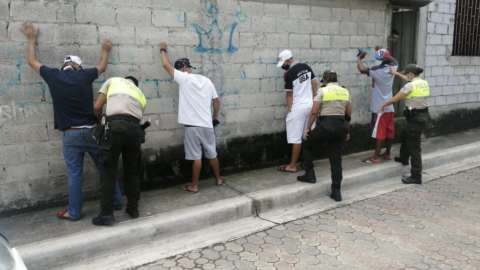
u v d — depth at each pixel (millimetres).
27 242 3557
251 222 4477
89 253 3625
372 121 6418
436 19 7930
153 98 4895
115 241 3754
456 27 8367
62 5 4184
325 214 4684
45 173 4320
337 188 5094
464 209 4812
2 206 4125
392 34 7461
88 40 4371
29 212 4273
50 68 3859
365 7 6727
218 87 5375
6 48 3959
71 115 3893
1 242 2455
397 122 7711
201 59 5191
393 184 5859
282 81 6000
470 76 8875
